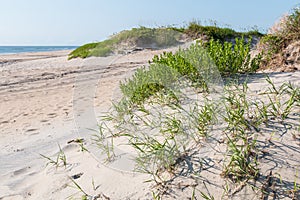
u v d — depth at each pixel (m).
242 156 1.97
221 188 1.86
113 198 2.02
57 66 12.46
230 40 14.46
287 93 2.70
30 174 2.74
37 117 4.80
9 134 4.00
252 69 4.29
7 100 6.34
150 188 2.01
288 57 4.64
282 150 2.00
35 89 7.49
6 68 13.00
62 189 2.31
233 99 2.75
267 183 1.81
